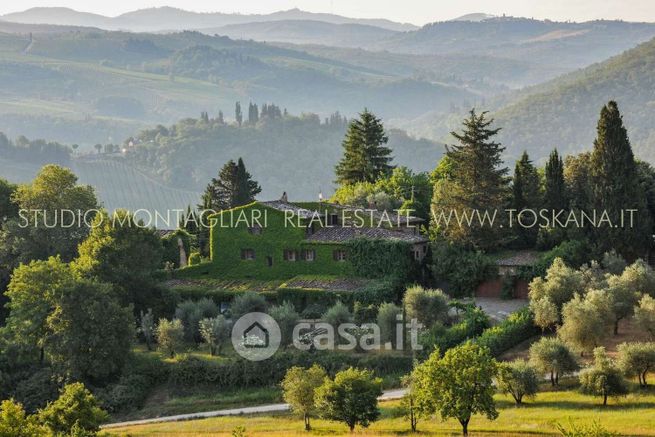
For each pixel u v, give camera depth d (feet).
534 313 303.89
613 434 180.55
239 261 378.73
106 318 306.14
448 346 287.89
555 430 206.18
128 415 287.07
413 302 306.55
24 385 302.25
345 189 477.36
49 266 328.70
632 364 240.94
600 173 364.17
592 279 313.53
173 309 352.69
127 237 357.00
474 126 384.47
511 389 238.07
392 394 266.57
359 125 538.88
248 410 273.95
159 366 309.63
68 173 419.54
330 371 288.92
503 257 361.71
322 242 364.79
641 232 361.10
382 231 370.32
